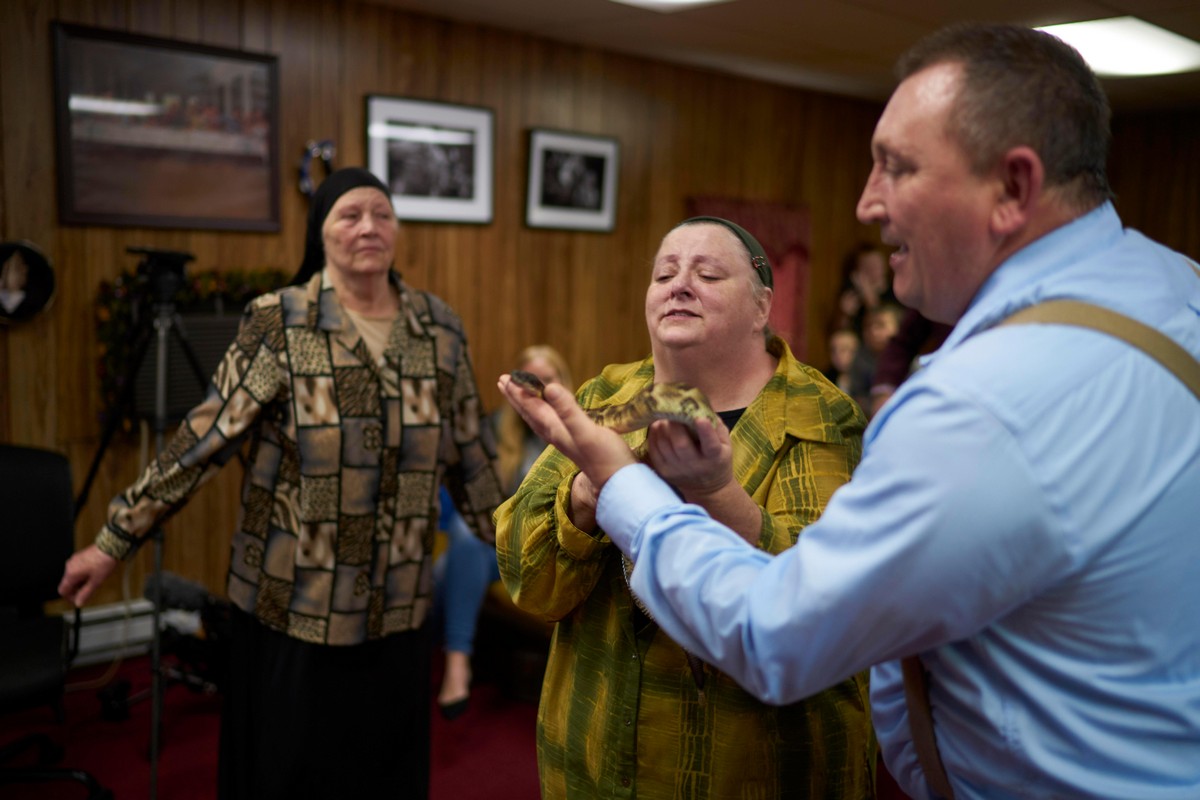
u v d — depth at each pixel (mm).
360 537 2031
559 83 4668
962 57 745
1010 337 732
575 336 4941
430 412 2148
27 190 3209
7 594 2490
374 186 2139
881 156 794
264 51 3684
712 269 1201
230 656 2131
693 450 889
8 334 3211
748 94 5617
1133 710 729
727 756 1118
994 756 776
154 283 2754
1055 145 735
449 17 4184
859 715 1181
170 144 3477
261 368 1999
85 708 3092
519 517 1244
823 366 6434
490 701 3297
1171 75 5066
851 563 713
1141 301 757
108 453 3443
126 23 3342
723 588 780
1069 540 689
